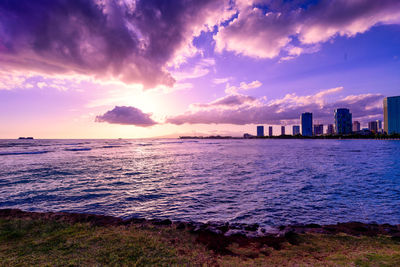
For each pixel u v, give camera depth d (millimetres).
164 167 39812
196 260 7160
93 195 19969
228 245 8812
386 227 11250
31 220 11023
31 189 22297
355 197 18891
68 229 9922
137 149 102750
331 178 28000
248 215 14523
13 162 46750
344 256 7551
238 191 21266
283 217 14117
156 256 7320
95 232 9609
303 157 57906
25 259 6938
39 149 91688
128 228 10383
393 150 85125
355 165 41125
